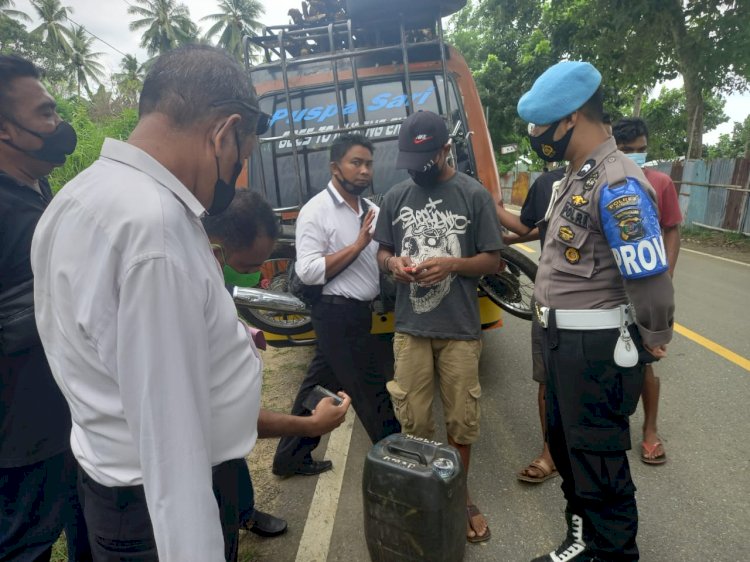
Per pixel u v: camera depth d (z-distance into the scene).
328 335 2.40
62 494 1.70
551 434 2.00
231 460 1.18
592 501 1.83
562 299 1.78
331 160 2.45
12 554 1.65
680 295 5.97
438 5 3.29
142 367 0.85
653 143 23.31
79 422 1.04
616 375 1.73
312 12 4.63
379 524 1.90
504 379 3.88
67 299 0.92
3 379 1.54
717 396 3.42
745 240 9.58
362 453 3.02
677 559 2.10
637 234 1.54
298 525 2.43
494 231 2.20
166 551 0.85
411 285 2.26
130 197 0.89
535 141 1.81
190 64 0.97
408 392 2.32
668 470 2.68
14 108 1.64
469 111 3.71
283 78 3.40
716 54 11.29
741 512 2.35
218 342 1.00
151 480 0.86
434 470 1.81
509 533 2.31
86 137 10.17
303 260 2.36
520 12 14.87
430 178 2.20
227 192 1.08
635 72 13.05
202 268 0.95
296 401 2.66
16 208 1.54
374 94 3.71
